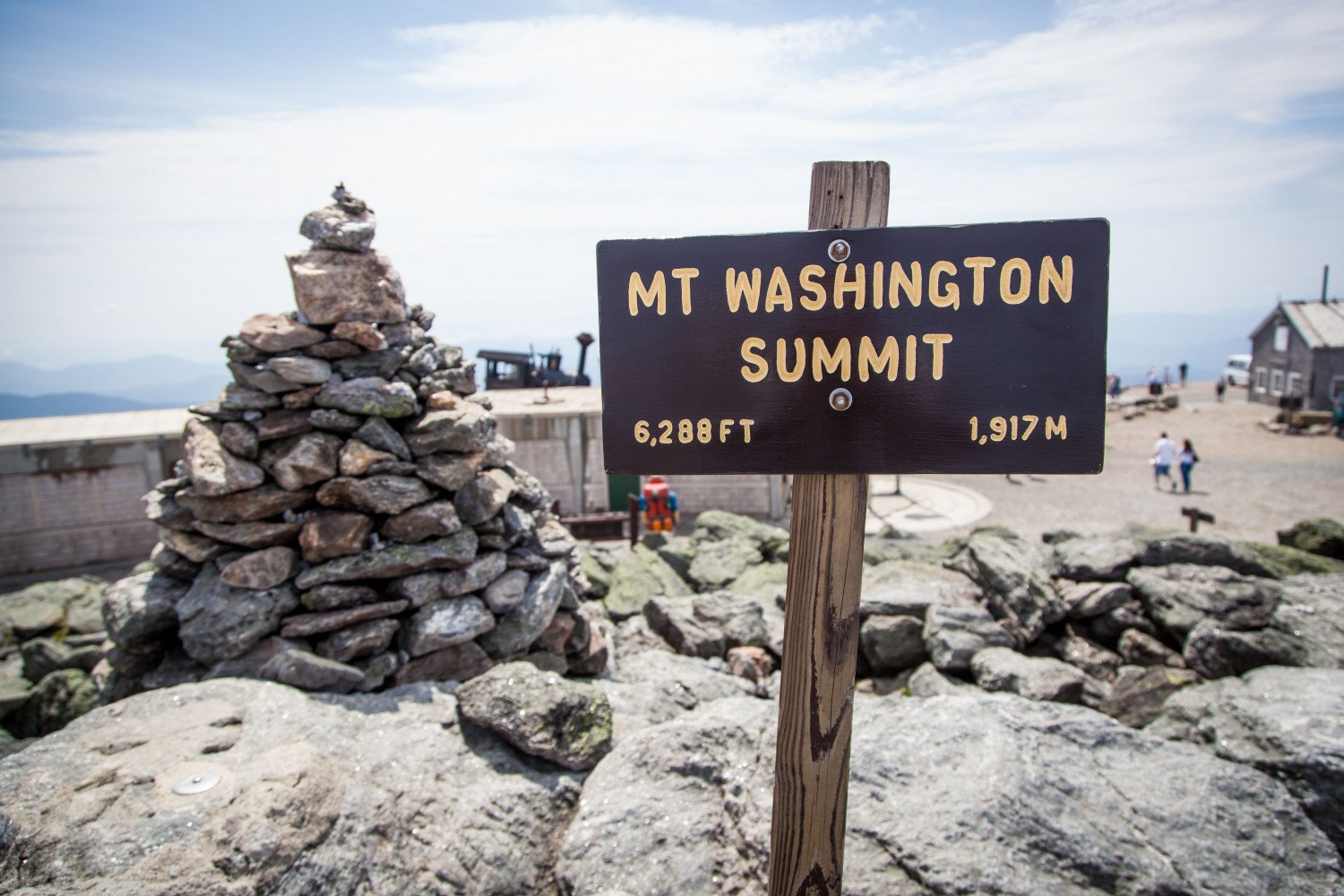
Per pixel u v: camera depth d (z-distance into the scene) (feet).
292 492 21.35
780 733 10.16
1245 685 18.35
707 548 45.60
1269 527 74.33
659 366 9.73
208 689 17.35
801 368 9.52
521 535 24.59
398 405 22.07
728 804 14.80
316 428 21.85
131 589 21.62
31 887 11.16
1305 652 27.30
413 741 16.48
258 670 20.26
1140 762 15.49
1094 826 13.75
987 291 9.19
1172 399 165.37
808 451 9.60
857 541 9.75
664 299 9.66
